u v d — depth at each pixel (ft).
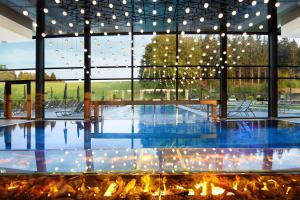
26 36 34.88
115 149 12.04
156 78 39.19
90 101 36.45
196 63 38.65
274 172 8.47
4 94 39.96
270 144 17.03
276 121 32.04
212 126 26.78
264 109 38.19
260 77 37.96
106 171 8.57
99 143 17.63
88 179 8.36
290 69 37.50
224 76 36.29
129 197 8.22
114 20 31.35
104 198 8.23
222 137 20.07
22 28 33.68
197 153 10.98
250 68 37.99
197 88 38.78
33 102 39.09
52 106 39.55
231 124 28.58
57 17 31.63
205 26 35.27
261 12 31.17
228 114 37.93
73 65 39.19
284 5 30.25
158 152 11.35
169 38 38.65
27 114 38.83
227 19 31.48
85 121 33.37
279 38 37.11
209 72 38.50
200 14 28.84
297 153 10.89
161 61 39.01
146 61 39.14
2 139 19.61
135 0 25.86
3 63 39.78
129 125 27.94
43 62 38.01
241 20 32.71
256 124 28.81
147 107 47.75
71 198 8.23
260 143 17.53
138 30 37.50
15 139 19.65
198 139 19.27
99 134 22.00
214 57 38.34
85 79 36.73
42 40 37.35
